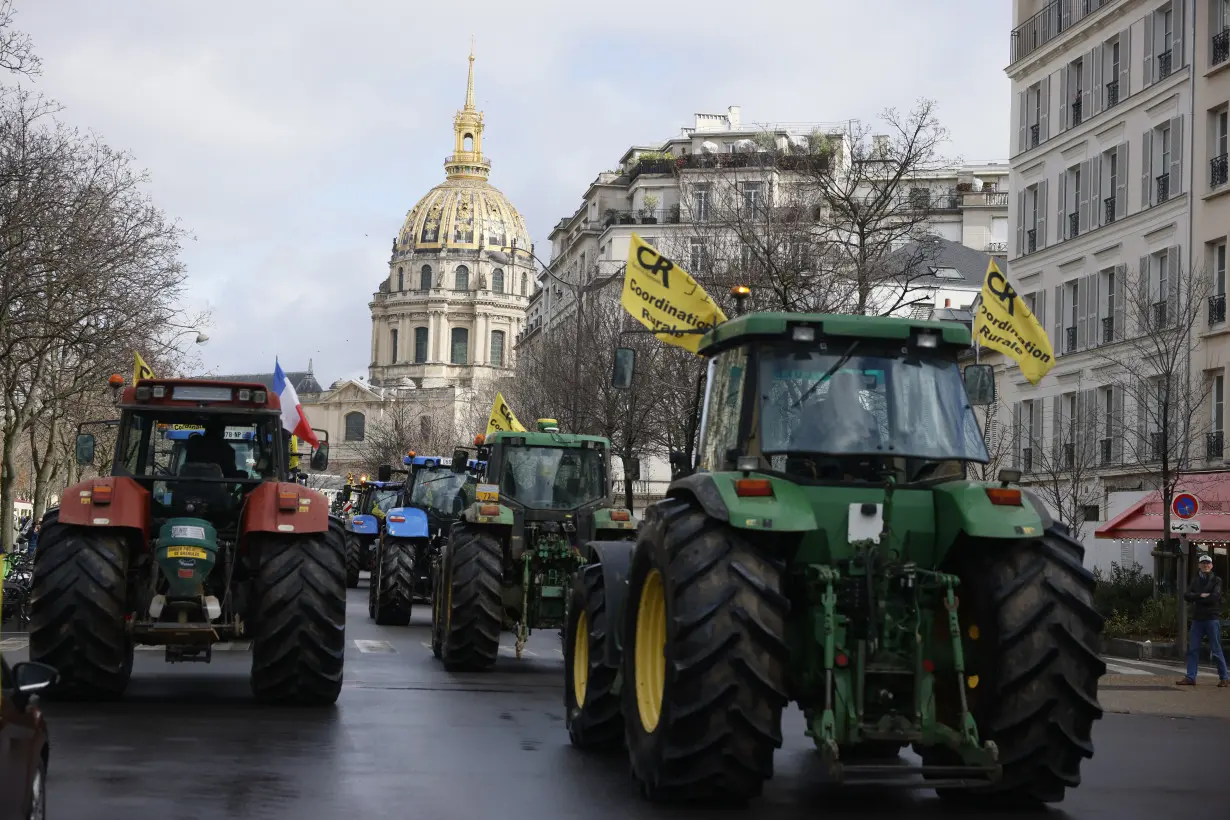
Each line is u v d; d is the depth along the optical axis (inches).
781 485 322.3
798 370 344.8
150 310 1417.3
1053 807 336.5
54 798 314.7
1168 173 1438.2
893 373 346.0
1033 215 1723.7
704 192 1847.9
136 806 307.6
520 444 768.9
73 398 1769.2
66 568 493.4
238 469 542.9
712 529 320.8
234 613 526.3
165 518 534.0
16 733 234.8
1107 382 1509.6
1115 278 1492.4
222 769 360.8
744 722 309.9
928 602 325.7
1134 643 1028.5
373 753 399.2
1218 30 1374.3
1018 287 1722.4
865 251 1302.9
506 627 734.5
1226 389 1325.0
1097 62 1578.5
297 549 509.0
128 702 510.0
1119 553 1448.1
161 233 1412.4
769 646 310.3
